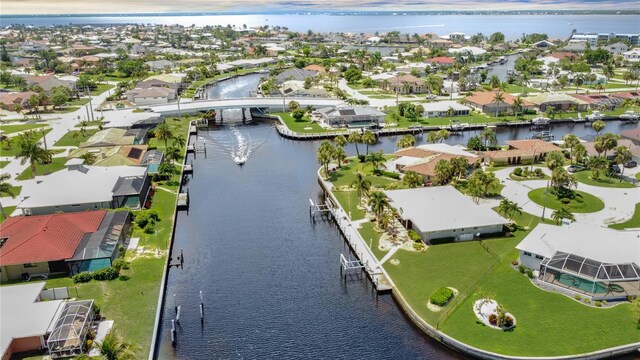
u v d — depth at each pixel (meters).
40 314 69.88
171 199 122.81
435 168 124.56
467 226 99.31
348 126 195.62
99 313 74.56
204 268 93.19
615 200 120.06
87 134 175.88
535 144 154.88
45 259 84.12
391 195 115.00
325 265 94.56
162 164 137.38
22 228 92.81
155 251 95.00
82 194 111.94
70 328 67.00
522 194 124.06
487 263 90.44
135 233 102.19
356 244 99.38
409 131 192.12
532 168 143.62
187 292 85.19
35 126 190.75
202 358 69.62
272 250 100.56
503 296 79.81
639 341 68.69
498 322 72.19
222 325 76.56
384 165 147.62
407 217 104.25
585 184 131.00
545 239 89.38
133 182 118.38
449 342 69.94
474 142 158.88
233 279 89.50
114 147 149.00
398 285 84.00
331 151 139.25
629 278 79.31
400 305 80.44
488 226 100.56
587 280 79.44
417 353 70.12
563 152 153.38
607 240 87.94
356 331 75.12
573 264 81.56
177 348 71.44
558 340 69.06
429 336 72.75
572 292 79.75
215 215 117.38
